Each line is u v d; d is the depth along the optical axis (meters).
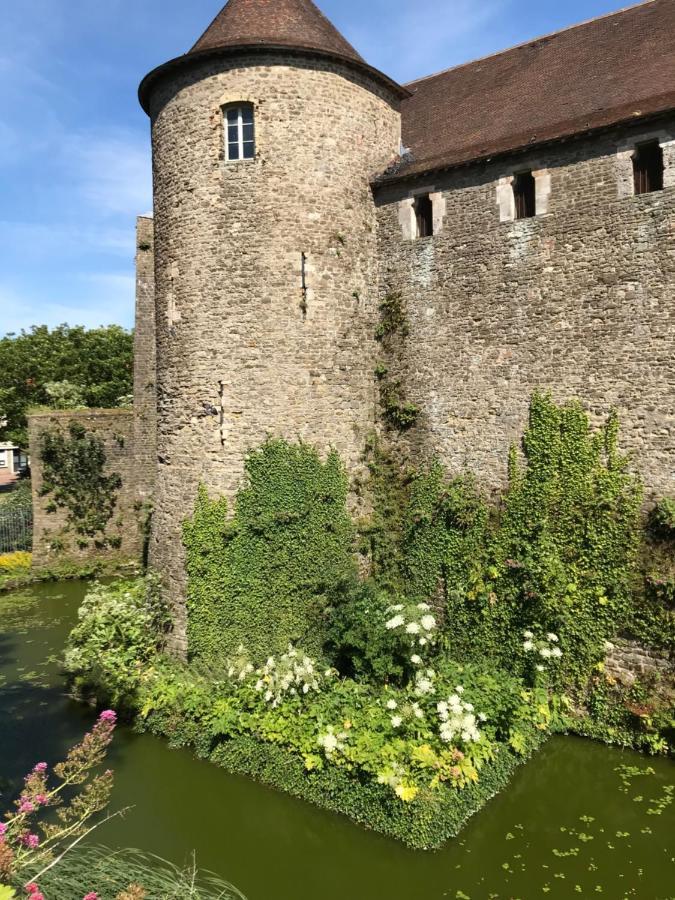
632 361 10.06
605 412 10.30
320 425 11.94
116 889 5.23
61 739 10.45
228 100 11.57
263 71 11.52
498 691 9.59
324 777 8.56
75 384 33.16
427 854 7.57
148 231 19.69
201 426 11.81
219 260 11.68
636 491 9.94
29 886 4.35
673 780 9.00
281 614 11.50
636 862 7.55
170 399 12.31
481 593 11.25
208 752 9.62
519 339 11.20
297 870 7.69
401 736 8.56
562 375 10.73
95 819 8.55
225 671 11.05
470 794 8.30
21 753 10.05
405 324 12.52
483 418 11.61
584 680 10.24
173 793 9.05
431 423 12.23
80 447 20.95
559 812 8.42
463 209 11.77
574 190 10.57
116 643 11.55
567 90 12.09
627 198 10.06
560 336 10.76
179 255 12.04
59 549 20.83
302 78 11.69
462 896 7.10
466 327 11.80
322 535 11.81
